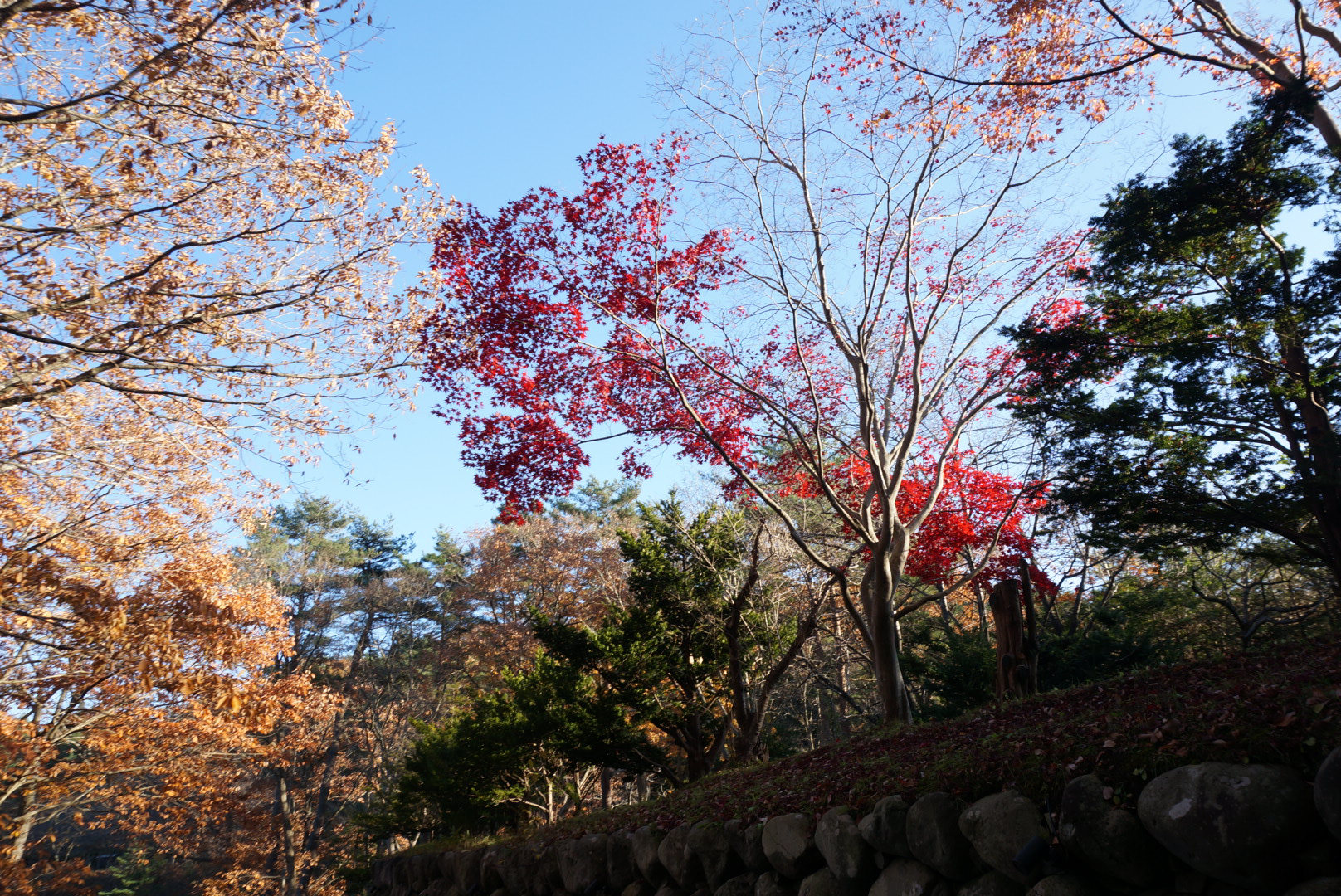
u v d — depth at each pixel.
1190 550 17.56
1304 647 7.19
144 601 9.84
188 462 11.33
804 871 6.21
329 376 9.69
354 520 49.00
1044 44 11.98
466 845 14.80
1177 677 7.53
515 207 12.59
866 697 25.78
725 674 18.77
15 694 13.12
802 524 19.08
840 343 13.52
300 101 8.82
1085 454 12.61
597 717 17.27
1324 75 12.15
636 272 12.98
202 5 8.30
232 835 32.75
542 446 13.02
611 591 24.92
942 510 14.76
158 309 9.05
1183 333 11.62
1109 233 12.16
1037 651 10.37
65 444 10.41
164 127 8.80
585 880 9.17
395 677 41.56
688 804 9.20
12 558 8.99
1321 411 11.18
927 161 13.09
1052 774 4.65
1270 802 3.49
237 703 10.57
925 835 5.07
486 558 36.84
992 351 15.13
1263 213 11.65
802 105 13.22
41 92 8.62
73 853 34.25
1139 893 4.03
